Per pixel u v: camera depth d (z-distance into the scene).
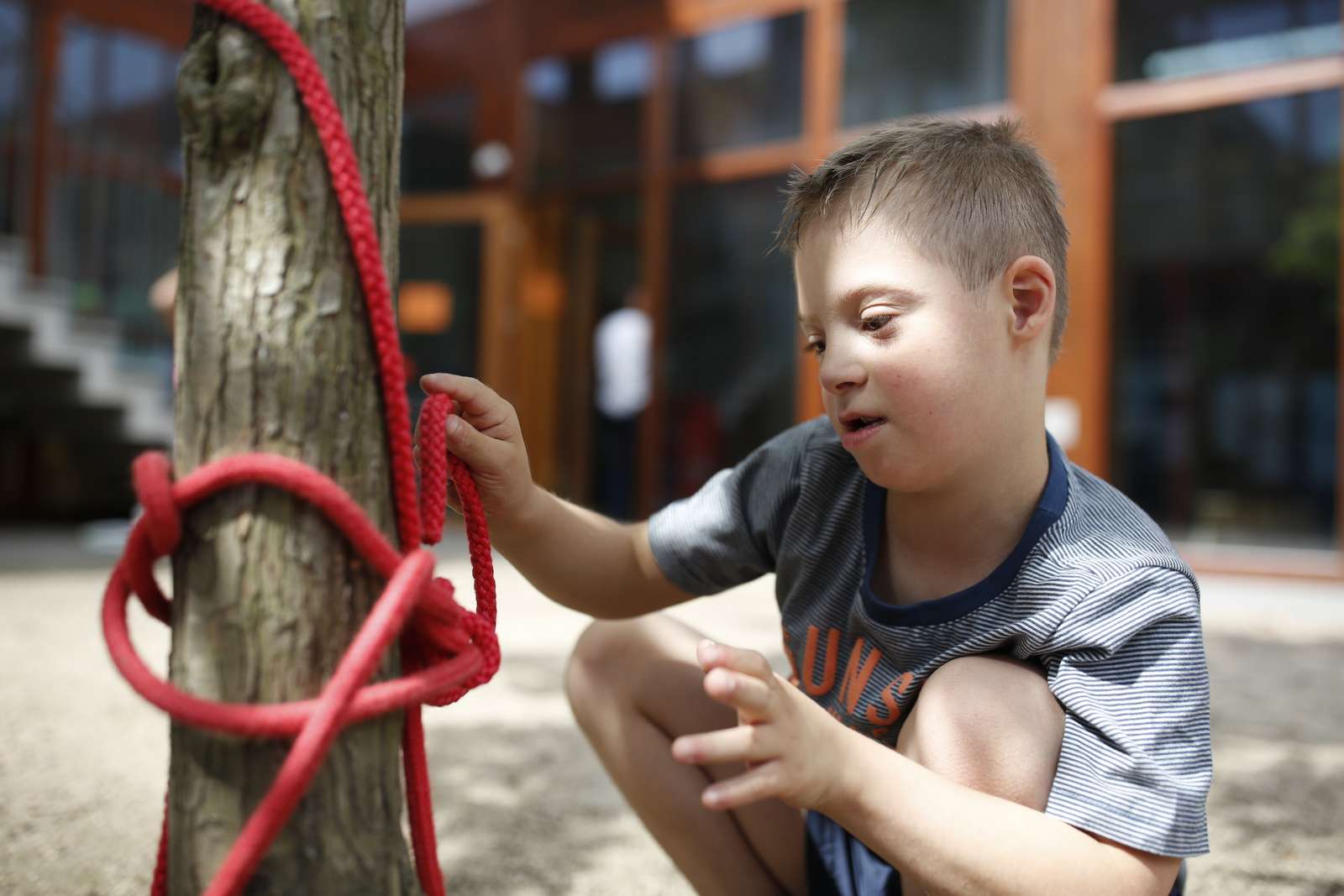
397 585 0.83
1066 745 1.01
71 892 1.74
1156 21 5.68
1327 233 5.30
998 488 1.12
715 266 7.15
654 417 7.32
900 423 1.06
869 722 1.19
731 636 3.81
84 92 8.11
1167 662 1.01
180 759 0.85
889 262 1.05
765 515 1.35
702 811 1.36
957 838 0.93
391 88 0.93
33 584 4.88
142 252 8.44
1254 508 5.48
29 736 2.58
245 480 0.83
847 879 1.25
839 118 6.64
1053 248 1.16
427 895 0.92
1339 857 1.98
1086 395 5.75
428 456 1.01
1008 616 1.10
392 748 0.89
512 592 4.87
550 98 7.91
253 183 0.85
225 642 0.83
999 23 6.07
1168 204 5.67
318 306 0.86
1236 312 5.52
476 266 8.12
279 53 0.84
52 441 8.14
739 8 7.04
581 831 2.08
